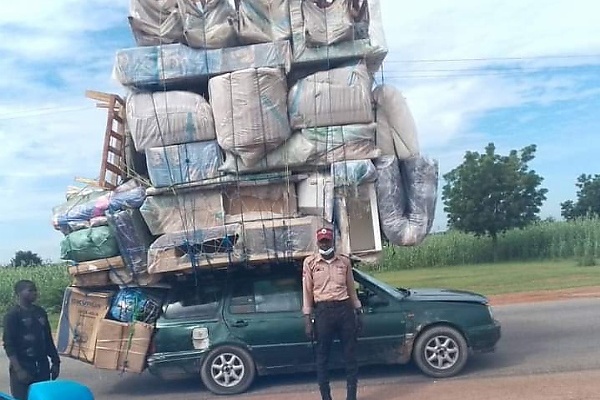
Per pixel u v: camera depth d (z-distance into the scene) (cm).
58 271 3005
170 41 865
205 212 861
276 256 846
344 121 848
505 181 3494
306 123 846
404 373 908
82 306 904
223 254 848
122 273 876
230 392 877
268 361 876
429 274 2852
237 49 853
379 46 865
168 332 885
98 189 912
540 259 3459
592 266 2692
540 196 3566
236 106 826
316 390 858
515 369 879
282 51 846
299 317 878
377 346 865
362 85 845
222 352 878
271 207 868
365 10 885
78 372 1141
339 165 845
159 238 858
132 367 889
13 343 689
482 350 872
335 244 837
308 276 751
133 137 857
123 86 862
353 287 756
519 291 1873
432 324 869
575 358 919
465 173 3581
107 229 863
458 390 788
